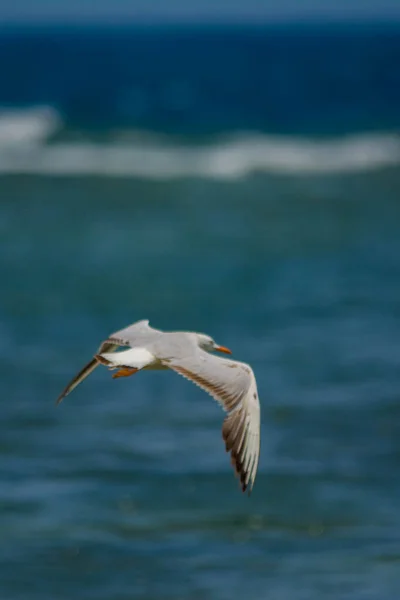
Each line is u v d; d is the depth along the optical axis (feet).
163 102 232.12
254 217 110.52
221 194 124.88
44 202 118.01
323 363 61.57
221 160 147.64
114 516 42.42
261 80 302.45
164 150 155.12
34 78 312.29
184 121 192.95
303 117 203.82
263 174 139.64
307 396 56.13
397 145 161.17
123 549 39.75
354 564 38.73
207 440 50.31
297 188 129.18
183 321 71.31
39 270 85.40
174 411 54.29
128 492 44.68
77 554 39.22
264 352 63.93
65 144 159.43
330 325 69.41
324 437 50.70
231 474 46.47
